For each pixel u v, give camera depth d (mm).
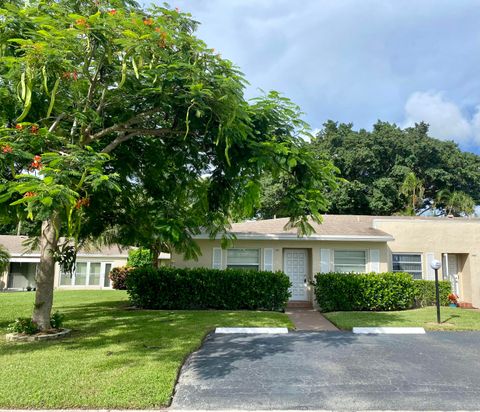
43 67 7176
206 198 11594
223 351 8305
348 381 6418
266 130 9180
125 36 7457
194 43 8117
